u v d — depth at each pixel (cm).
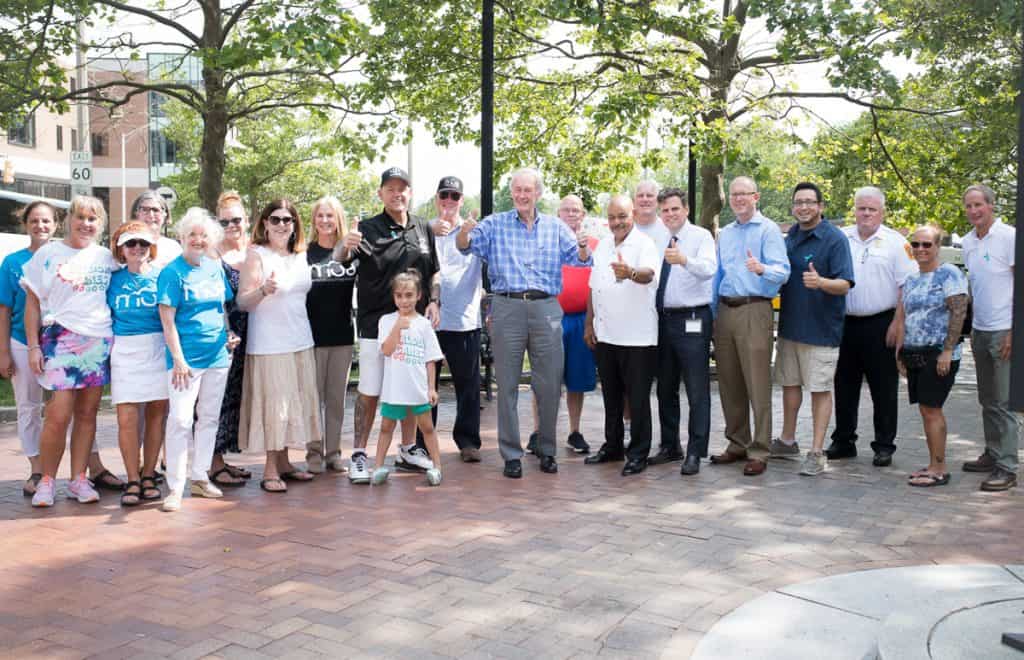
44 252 612
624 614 414
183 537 537
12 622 406
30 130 4109
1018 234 358
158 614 414
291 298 655
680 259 653
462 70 1439
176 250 655
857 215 754
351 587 449
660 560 491
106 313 615
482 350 1095
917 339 667
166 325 602
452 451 814
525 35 1377
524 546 516
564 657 369
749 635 378
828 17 1191
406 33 1370
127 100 1405
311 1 1123
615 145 1346
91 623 405
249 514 591
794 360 738
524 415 1020
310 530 551
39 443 658
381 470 679
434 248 724
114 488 670
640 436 720
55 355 606
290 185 2636
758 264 676
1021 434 894
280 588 448
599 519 574
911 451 805
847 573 453
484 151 955
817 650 363
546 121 1619
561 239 719
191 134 2727
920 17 1284
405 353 663
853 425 774
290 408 655
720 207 1518
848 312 754
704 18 1285
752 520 572
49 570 477
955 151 1520
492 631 395
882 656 332
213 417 639
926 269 672
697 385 713
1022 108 358
